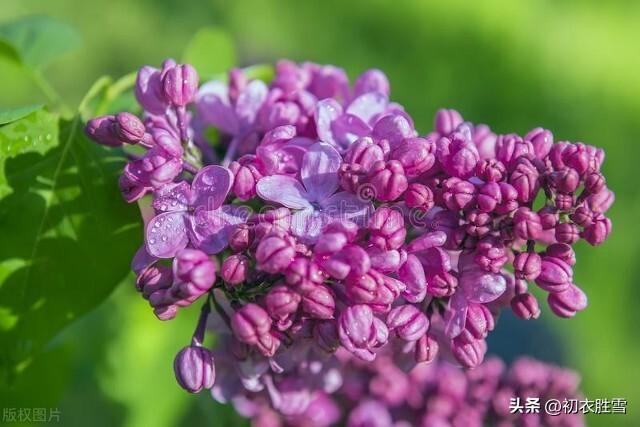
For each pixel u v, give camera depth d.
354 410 0.32
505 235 0.25
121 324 0.35
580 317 0.64
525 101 0.83
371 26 0.86
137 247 0.27
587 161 0.25
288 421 0.31
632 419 0.60
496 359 0.33
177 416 0.35
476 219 0.25
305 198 0.25
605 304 0.66
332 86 0.28
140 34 0.76
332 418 0.32
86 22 0.74
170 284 0.25
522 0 0.91
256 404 0.31
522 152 0.25
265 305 0.24
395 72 0.83
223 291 0.25
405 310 0.25
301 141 0.26
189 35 0.79
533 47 0.88
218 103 0.27
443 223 0.25
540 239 0.26
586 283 0.67
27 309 0.26
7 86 0.61
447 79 0.83
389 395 0.32
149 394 0.35
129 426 0.34
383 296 0.24
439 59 0.85
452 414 0.32
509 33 0.88
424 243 0.25
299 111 0.27
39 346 0.27
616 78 0.88
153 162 0.25
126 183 0.25
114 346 0.34
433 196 0.25
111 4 0.76
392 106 0.27
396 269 0.24
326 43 0.83
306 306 0.24
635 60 0.90
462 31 0.87
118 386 0.34
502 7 0.89
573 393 0.32
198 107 0.27
